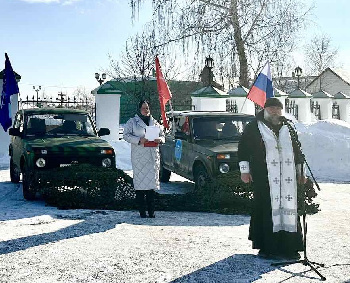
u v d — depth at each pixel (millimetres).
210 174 9578
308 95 27141
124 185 9156
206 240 6340
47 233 6613
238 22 23688
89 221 7418
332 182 13234
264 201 5422
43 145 9508
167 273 4969
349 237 6625
